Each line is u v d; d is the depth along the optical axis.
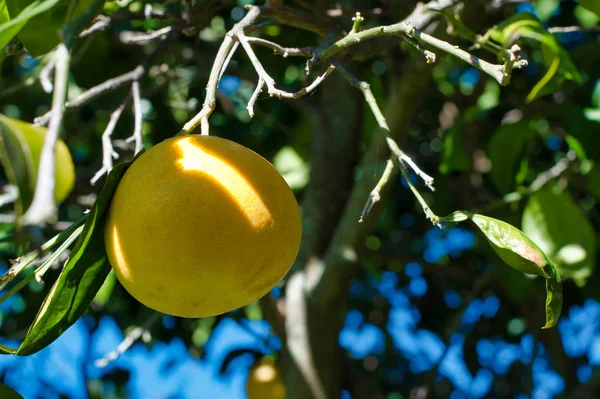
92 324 1.60
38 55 0.91
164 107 1.56
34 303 1.52
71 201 1.38
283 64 1.48
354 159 1.41
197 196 0.79
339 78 1.39
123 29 1.45
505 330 1.76
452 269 1.62
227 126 1.58
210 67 1.40
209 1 1.03
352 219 1.23
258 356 1.68
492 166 1.19
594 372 1.46
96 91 1.01
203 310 0.81
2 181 1.51
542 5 1.45
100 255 0.83
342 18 1.20
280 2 0.92
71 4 0.82
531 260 0.81
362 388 1.81
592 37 1.43
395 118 1.16
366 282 1.85
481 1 1.08
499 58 1.00
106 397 1.94
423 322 1.81
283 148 1.56
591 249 1.10
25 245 0.80
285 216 0.82
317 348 1.31
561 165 1.15
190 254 0.79
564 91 1.26
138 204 0.80
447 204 1.61
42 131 0.79
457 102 1.50
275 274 0.82
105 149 0.99
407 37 0.86
